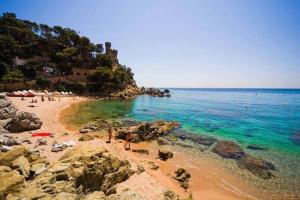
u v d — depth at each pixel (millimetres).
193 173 17875
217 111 60906
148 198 12172
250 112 60594
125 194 8594
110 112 49438
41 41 92000
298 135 32812
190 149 24422
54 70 87688
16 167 11875
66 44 97562
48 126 28609
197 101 97750
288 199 14359
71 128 30188
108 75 89000
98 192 8711
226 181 16766
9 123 23812
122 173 13875
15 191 8875
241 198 14352
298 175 18188
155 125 33719
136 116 46000
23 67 74625
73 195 8062
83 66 98875
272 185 16312
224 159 21547
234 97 145750
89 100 72688
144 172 16266
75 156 11461
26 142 19938
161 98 108125
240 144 27266
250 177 17641
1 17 86625
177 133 31984
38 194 7910
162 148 24406
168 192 13273
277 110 66438
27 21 96875
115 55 132375
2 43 71250
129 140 24141
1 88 59875
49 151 17812
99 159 12156
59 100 58750
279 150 25047
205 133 32750
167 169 18219
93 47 105500
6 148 15852
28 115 25875
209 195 14484
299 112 61531
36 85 71500
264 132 34750
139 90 124125
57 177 9336
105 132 29625
